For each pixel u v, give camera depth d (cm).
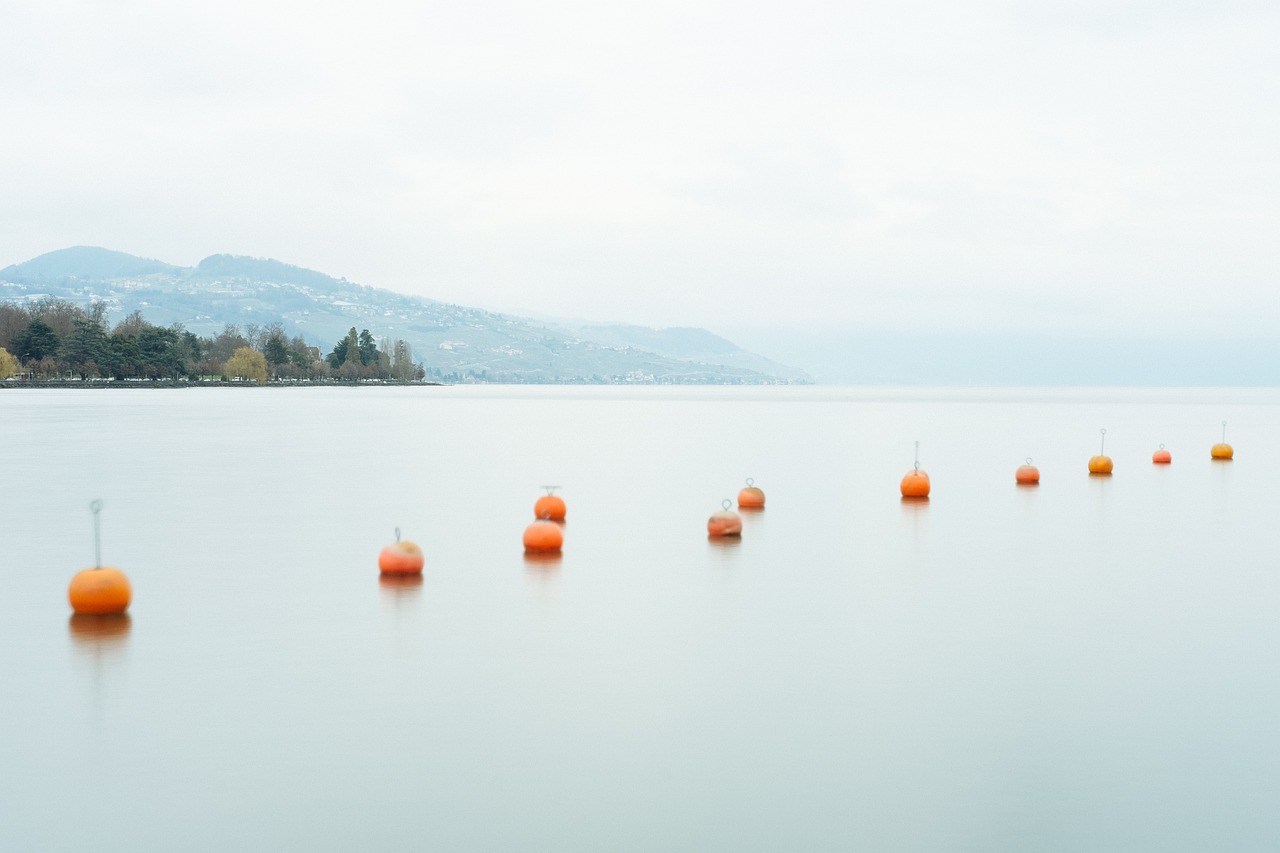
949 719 1535
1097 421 11206
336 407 13200
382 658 1806
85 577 2111
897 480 4825
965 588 2411
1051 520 3528
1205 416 12738
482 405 15438
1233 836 1197
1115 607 2230
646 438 7906
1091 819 1234
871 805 1261
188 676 1698
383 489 4353
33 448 6384
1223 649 1906
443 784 1305
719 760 1381
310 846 1159
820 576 2536
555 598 2275
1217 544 3047
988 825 1216
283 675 1705
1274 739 1469
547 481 4691
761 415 12569
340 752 1395
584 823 1211
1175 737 1473
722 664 1786
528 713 1541
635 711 1554
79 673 1714
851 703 1598
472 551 2861
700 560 2744
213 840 1170
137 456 5872
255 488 4359
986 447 7069
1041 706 1593
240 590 2345
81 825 1200
